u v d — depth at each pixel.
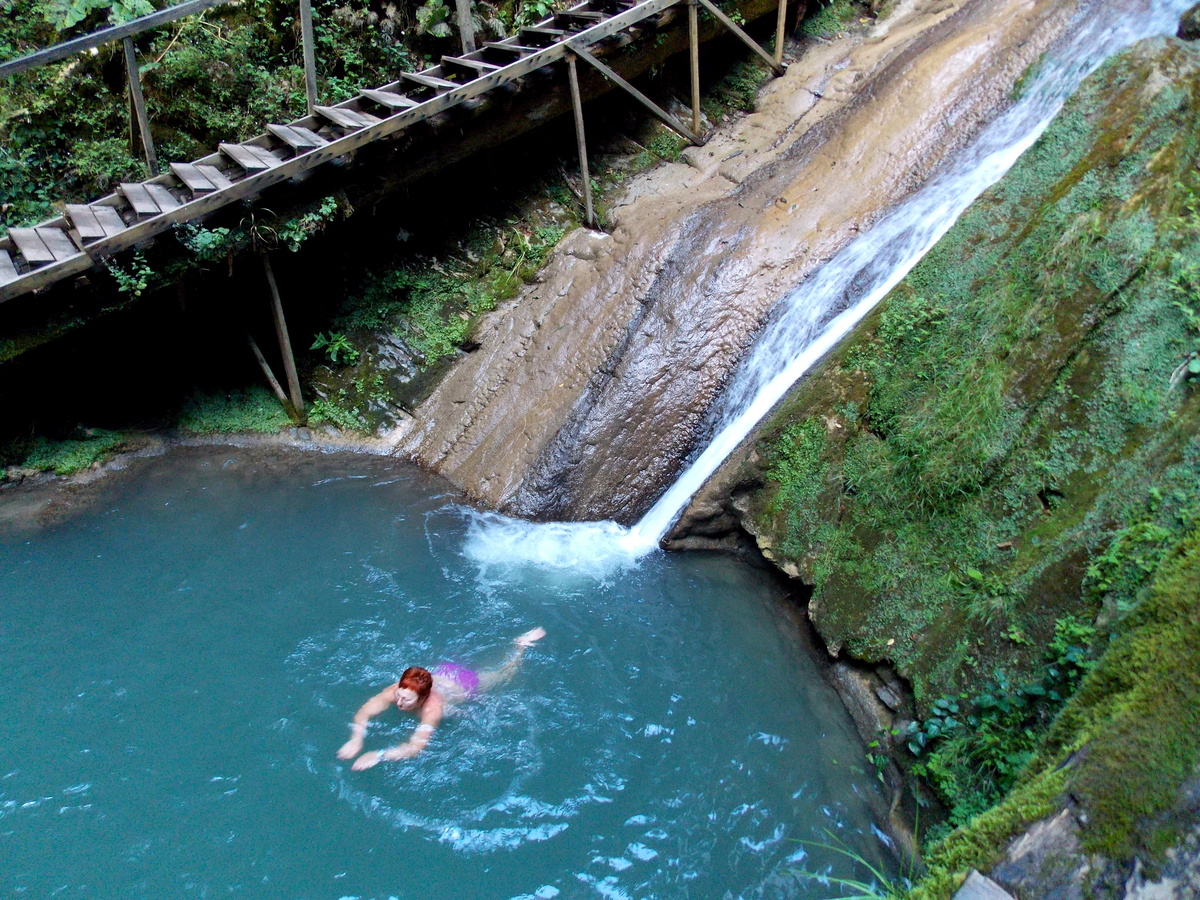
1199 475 4.66
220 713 5.73
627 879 4.83
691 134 10.11
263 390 8.97
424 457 8.71
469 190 9.62
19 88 8.46
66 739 5.52
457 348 9.21
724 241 8.48
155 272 7.40
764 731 5.75
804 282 8.02
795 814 5.21
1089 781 3.57
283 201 7.84
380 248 9.22
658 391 7.94
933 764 4.95
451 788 5.29
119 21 8.60
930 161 8.37
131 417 8.54
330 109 8.27
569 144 10.11
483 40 9.79
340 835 5.01
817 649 6.31
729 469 7.15
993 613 5.21
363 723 5.58
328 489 8.20
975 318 6.30
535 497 7.89
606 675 6.14
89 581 6.89
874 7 11.12
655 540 7.46
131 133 8.53
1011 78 8.38
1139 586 4.51
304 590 6.85
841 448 6.71
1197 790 3.29
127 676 6.00
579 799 5.27
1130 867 3.29
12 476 7.90
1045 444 5.52
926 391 6.36
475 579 7.05
